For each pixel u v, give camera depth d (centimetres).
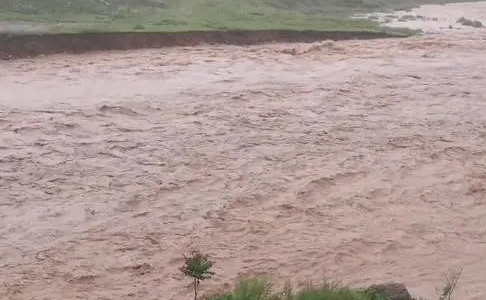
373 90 1756
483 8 4756
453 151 1400
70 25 2103
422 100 1709
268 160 1267
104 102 1470
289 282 829
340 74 1892
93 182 1122
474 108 1673
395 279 917
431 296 859
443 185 1242
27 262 896
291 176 1213
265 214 1080
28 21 2125
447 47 2461
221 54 2089
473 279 929
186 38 2189
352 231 1052
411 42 2508
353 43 2441
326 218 1086
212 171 1202
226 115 1462
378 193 1185
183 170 1195
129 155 1229
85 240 960
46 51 1902
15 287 840
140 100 1509
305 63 2028
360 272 937
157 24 2314
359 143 1388
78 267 895
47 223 994
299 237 1021
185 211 1063
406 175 1269
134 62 1889
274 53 2156
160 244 968
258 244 992
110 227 1000
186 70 1833
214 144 1309
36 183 1099
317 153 1320
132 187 1120
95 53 1970
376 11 3916
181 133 1345
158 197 1098
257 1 3306
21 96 1484
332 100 1633
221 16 2678
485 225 1111
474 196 1214
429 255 1000
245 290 711
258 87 1683
